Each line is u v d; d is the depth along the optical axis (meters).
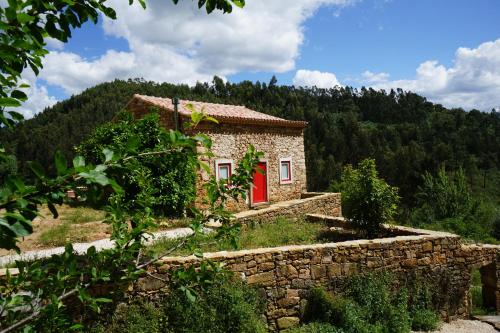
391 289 8.78
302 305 7.91
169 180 9.38
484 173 70.75
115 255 2.92
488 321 9.21
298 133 18.02
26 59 1.82
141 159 2.35
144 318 6.10
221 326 6.38
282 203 15.24
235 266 7.19
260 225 12.38
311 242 10.77
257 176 15.74
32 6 1.72
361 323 7.55
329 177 66.19
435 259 9.41
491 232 21.64
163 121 14.05
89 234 9.70
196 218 3.33
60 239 9.16
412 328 8.51
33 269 2.34
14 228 1.34
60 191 1.54
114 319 5.96
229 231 3.43
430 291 9.23
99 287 5.90
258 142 15.81
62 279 2.36
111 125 11.88
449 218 21.39
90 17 1.80
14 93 1.88
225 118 14.11
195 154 2.31
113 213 3.24
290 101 117.38
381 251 8.79
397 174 51.09
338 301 7.82
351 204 11.38
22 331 2.14
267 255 7.59
